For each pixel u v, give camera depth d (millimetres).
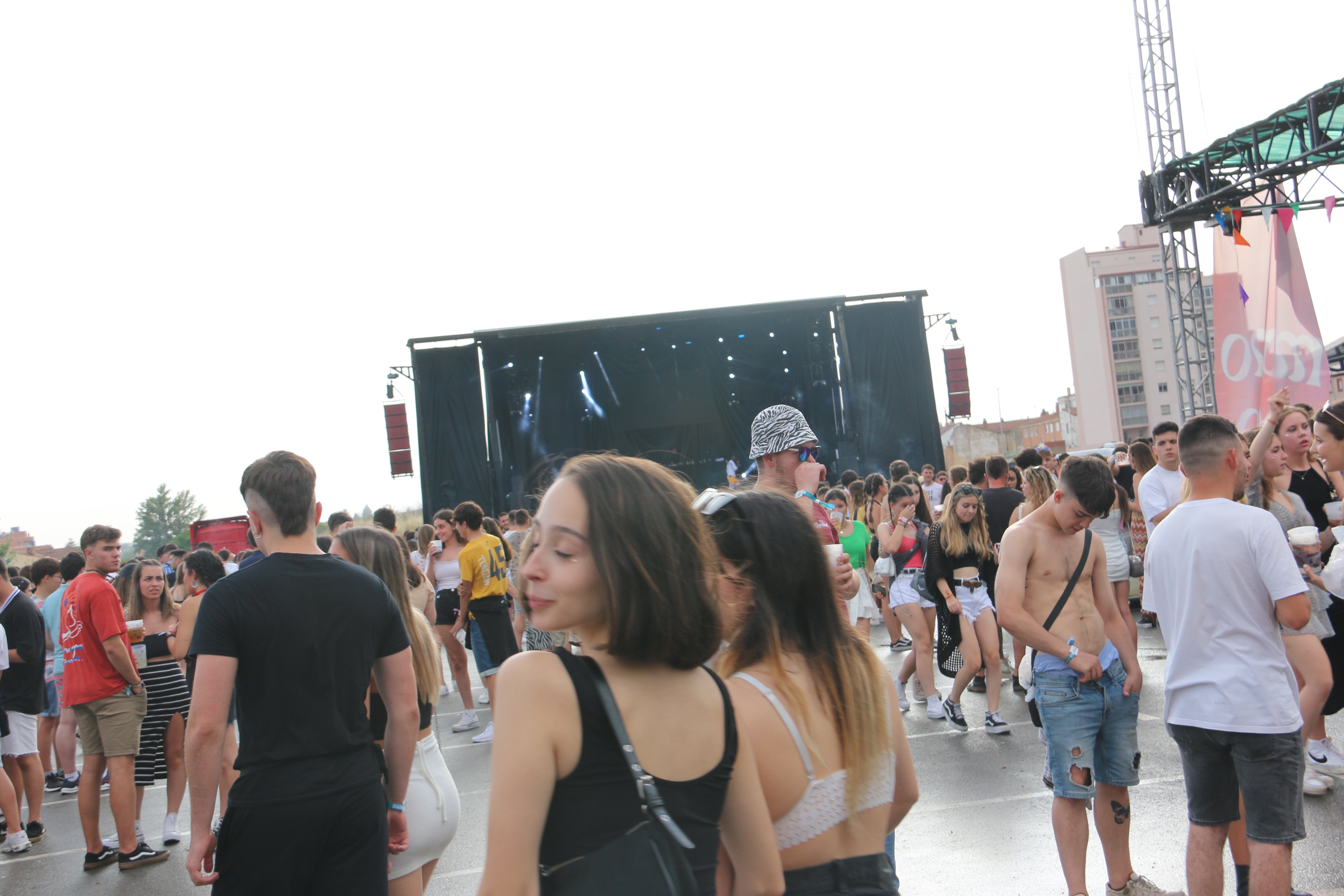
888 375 17453
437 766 3266
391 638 3004
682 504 1520
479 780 6602
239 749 2764
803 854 1729
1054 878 4125
